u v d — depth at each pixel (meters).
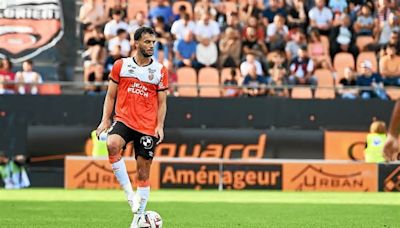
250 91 68.88
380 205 48.84
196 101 65.94
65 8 74.25
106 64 69.88
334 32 74.31
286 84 69.75
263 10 74.44
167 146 64.94
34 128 64.62
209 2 75.81
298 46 72.69
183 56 71.81
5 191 60.44
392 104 66.38
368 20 75.25
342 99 66.31
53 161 64.75
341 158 65.81
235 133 65.12
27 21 73.81
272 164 63.78
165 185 63.62
